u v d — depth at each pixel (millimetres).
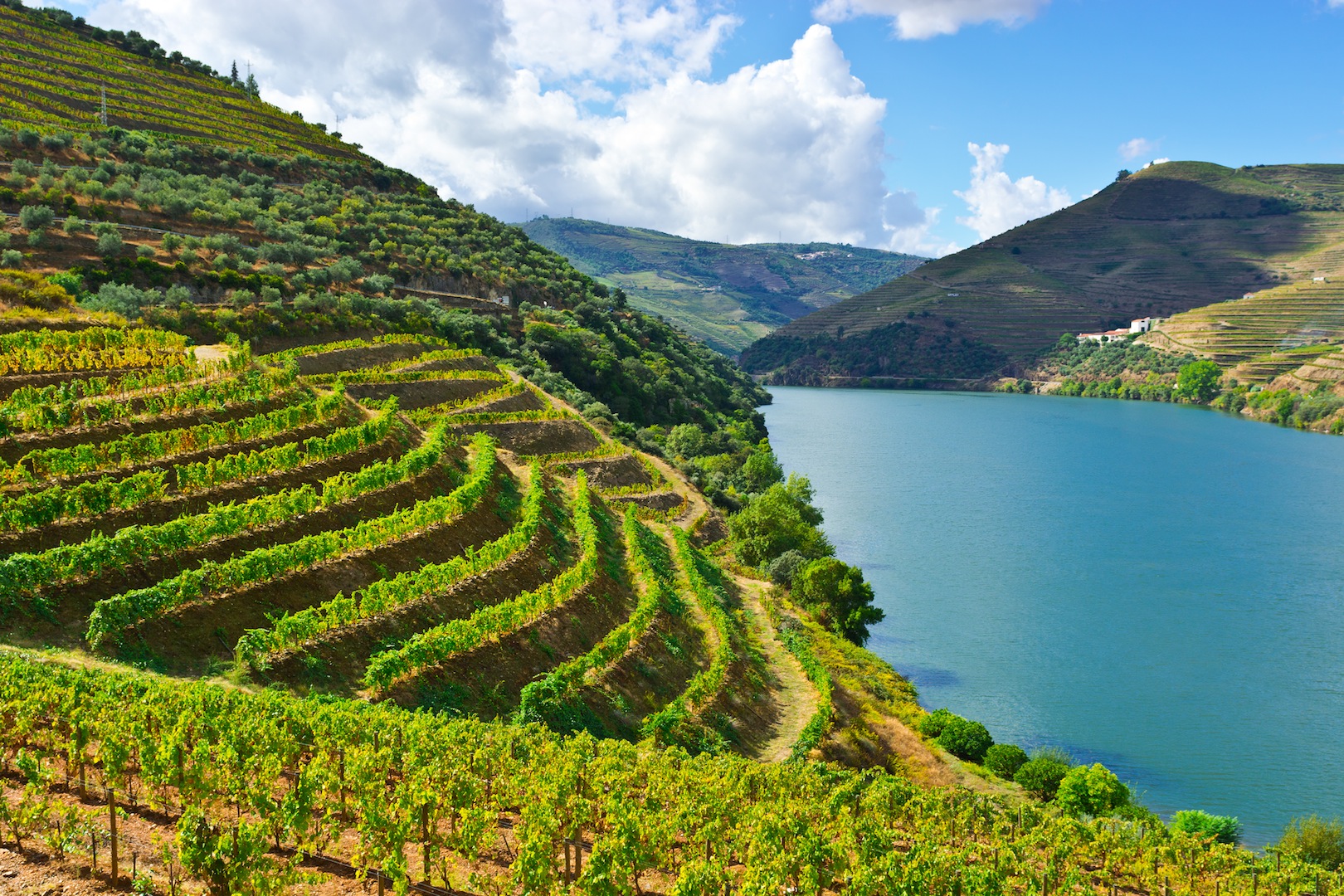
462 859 22656
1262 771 52750
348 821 22922
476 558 44344
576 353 144750
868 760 44500
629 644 45031
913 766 45594
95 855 17844
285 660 32094
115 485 36938
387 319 116062
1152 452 177375
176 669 30062
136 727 20766
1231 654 71188
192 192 134250
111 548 32344
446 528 46875
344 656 34094
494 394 98250
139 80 185625
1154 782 51469
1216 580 91062
